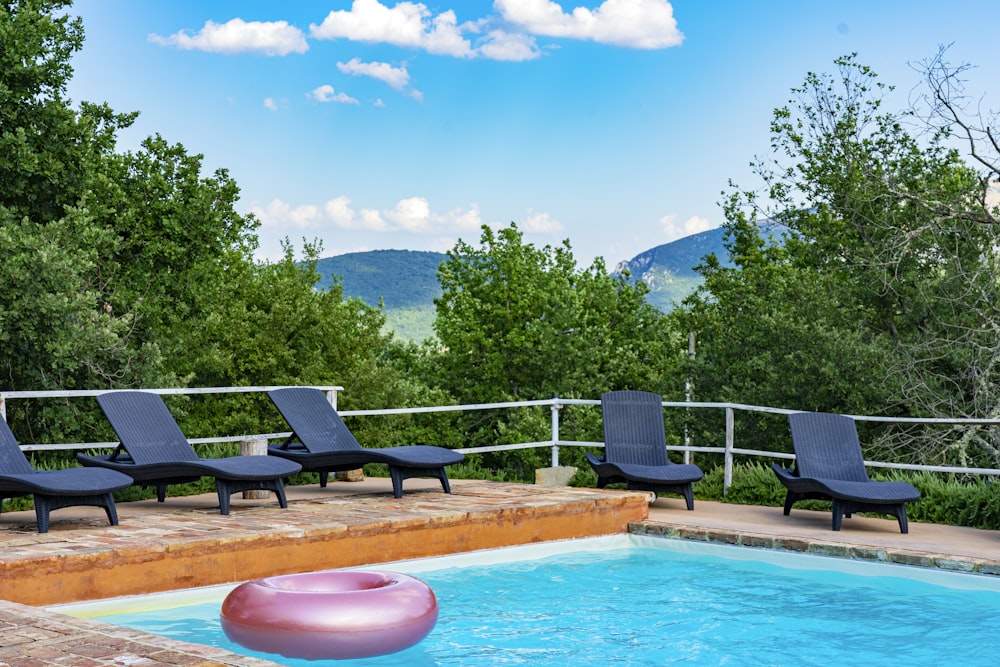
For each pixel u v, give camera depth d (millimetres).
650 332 37125
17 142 16797
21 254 15625
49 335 16266
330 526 6895
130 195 20844
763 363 19688
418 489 9492
